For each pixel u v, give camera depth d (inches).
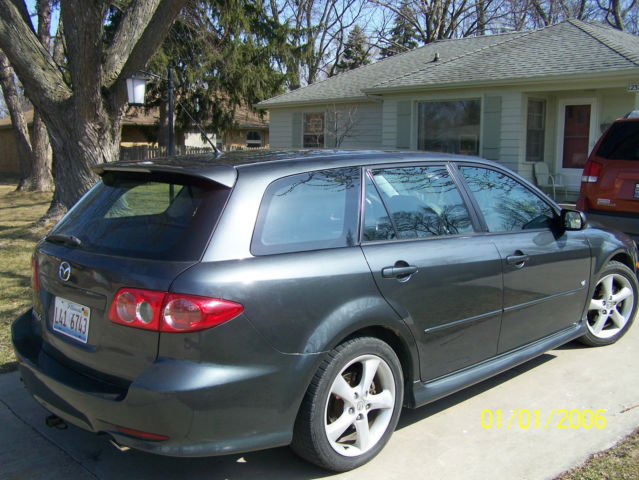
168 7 343.9
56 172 426.6
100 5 333.7
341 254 121.2
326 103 702.5
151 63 805.9
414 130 586.9
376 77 709.3
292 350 110.7
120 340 106.7
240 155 134.7
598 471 121.7
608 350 193.5
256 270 108.5
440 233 142.4
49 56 371.6
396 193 138.6
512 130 519.2
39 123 768.3
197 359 101.7
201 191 116.0
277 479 121.6
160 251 109.6
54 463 127.5
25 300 236.4
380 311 123.1
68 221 135.0
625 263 203.6
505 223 160.1
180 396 99.3
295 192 121.6
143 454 132.0
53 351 122.5
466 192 153.3
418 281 131.1
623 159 257.6
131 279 106.1
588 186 268.5
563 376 172.7
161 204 120.2
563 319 175.8
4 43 350.6
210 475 123.3
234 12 860.6
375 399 126.3
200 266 105.0
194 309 101.1
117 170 132.5
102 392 106.2
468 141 556.7
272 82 936.9
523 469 123.8
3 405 152.9
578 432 139.2
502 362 154.9
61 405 113.3
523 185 171.6
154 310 102.3
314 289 114.2
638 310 218.8
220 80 901.8
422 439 137.0
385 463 127.0
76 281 116.0
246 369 105.3
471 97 540.7
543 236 166.7
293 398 111.3
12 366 174.2
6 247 352.2
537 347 166.6
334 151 141.4
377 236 130.2
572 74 465.4
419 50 782.5
